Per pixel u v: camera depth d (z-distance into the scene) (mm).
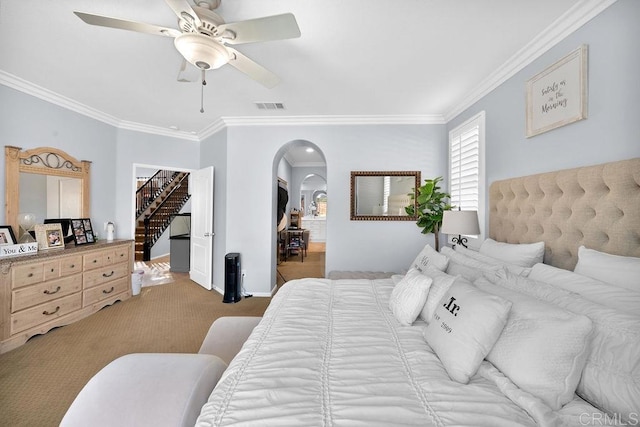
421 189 3344
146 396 995
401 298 1706
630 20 1487
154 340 2727
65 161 3391
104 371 1103
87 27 2006
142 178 9359
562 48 1917
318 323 1624
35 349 2508
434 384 1055
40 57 2410
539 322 1033
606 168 1513
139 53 2336
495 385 1062
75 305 3104
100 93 3158
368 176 3904
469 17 1867
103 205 3906
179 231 5984
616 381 871
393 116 3775
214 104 3469
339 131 3936
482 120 2877
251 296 4070
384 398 967
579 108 1730
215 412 899
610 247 1493
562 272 1447
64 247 3125
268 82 2066
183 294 4168
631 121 1481
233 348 1771
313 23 1939
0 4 1766
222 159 4195
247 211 4070
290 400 956
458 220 2592
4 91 2789
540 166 2098
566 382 921
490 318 1122
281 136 4008
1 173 2783
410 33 2045
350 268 3939
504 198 2449
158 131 4469
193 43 1589
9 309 2471
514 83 2398
